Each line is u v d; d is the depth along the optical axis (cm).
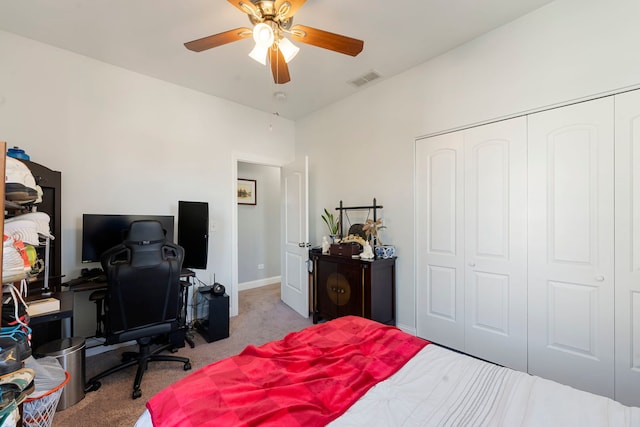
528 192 213
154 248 198
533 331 211
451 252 256
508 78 221
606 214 182
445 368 121
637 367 171
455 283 254
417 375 117
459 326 251
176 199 311
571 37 193
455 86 251
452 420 90
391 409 95
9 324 115
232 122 359
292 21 194
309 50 249
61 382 145
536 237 209
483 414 93
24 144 228
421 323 278
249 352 134
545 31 203
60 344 188
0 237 100
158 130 299
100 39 232
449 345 257
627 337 174
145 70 281
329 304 312
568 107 196
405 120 289
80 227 252
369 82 312
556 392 102
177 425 87
